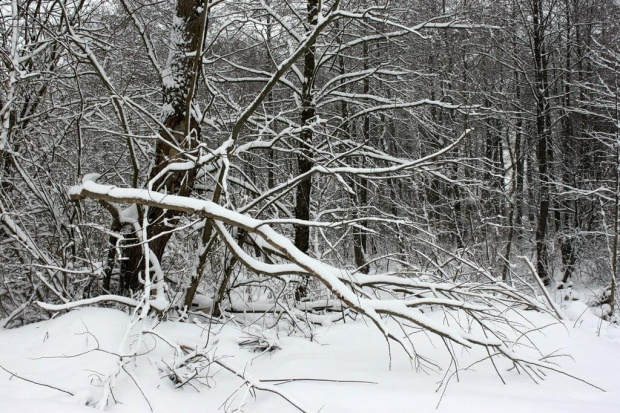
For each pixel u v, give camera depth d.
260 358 4.83
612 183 15.20
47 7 6.65
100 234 6.79
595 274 15.25
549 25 15.45
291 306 6.48
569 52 17.48
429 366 4.45
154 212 5.87
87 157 7.65
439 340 5.20
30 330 4.53
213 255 6.30
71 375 3.74
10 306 6.27
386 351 4.91
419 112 9.78
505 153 26.03
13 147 6.15
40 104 6.75
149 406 3.54
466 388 3.74
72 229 5.98
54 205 6.10
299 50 5.79
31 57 6.00
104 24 6.90
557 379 4.04
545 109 15.28
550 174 16.50
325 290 7.90
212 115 8.73
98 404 3.21
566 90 18.20
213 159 5.63
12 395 3.42
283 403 3.54
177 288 6.00
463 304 4.48
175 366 4.08
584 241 15.49
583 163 17.36
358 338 5.38
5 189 6.11
